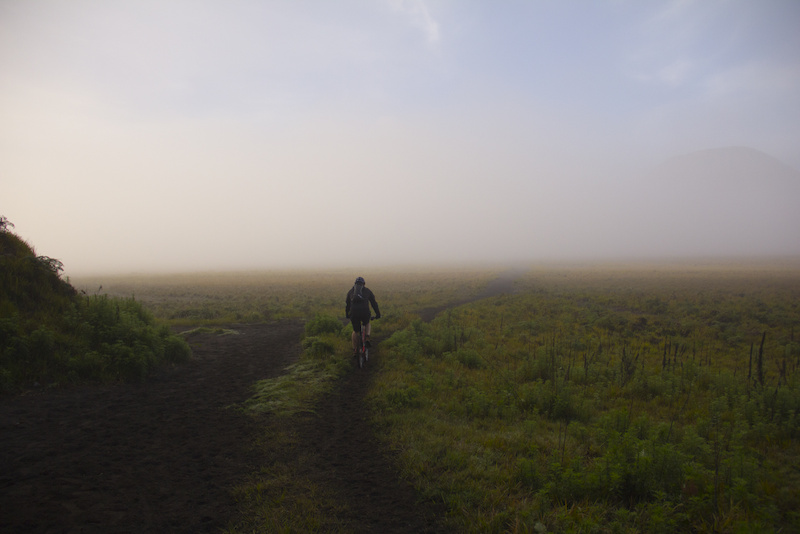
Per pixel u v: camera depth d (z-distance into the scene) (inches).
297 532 146.7
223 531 149.3
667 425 242.5
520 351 501.0
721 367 438.9
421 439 232.1
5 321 327.6
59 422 249.4
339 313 881.5
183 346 436.1
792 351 508.7
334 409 291.3
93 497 168.7
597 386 360.2
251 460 209.6
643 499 170.7
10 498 162.4
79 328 380.8
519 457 203.9
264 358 464.1
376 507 166.9
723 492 163.6
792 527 146.9
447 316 724.0
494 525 149.8
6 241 463.8
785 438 244.2
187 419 267.0
